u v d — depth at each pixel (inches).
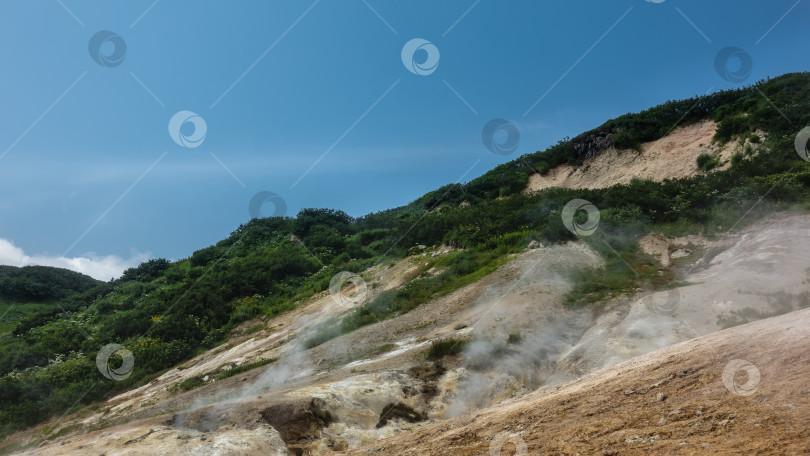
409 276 1131.3
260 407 473.1
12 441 740.7
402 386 555.8
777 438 187.8
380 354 711.7
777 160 1090.1
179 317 1153.4
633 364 398.3
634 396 305.1
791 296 575.2
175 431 422.6
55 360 1089.4
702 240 900.6
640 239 959.0
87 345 1142.3
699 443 208.2
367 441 464.4
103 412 797.2
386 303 985.5
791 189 924.6
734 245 839.1
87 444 417.1
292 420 461.4
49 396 860.0
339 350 772.6
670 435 227.6
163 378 932.6
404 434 436.5
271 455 391.9
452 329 741.3
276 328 1061.1
